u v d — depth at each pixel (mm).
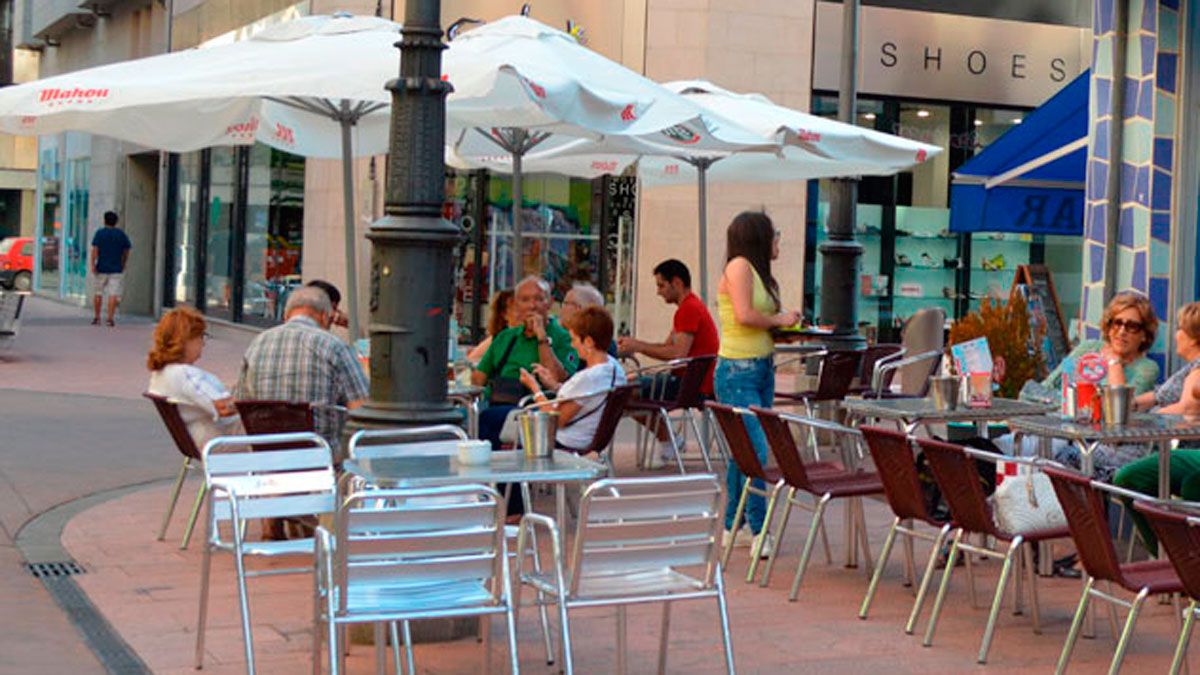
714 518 6824
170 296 36188
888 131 25125
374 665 7645
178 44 33906
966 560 9102
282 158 27797
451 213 25281
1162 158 13812
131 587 9211
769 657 7922
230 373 23422
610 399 10516
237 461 7586
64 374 22469
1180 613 8539
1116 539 10820
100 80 10836
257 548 7383
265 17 27844
